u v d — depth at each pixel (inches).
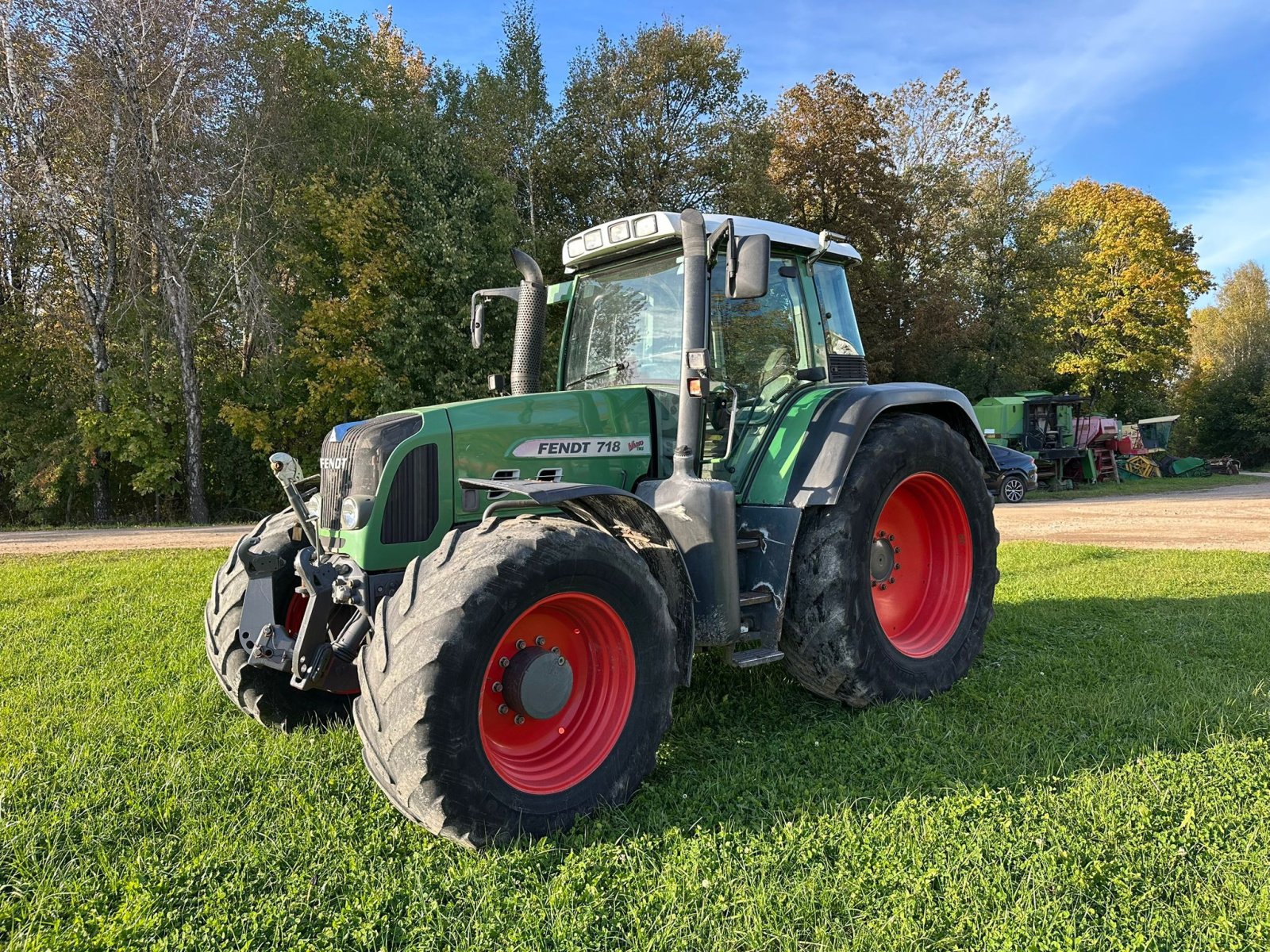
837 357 176.9
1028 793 109.6
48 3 598.9
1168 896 87.4
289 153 683.4
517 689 108.1
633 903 88.7
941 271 1063.0
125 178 625.3
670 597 123.6
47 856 98.4
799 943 80.5
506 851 99.3
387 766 98.1
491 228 738.8
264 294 666.8
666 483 131.6
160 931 84.5
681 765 127.4
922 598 169.9
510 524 111.5
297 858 98.0
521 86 860.6
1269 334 1823.3
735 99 881.5
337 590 118.0
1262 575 275.0
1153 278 1407.5
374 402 707.4
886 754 125.9
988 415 940.6
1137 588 255.0
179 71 631.2
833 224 968.3
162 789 116.3
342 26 790.5
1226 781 111.7
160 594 262.1
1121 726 134.2
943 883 89.8
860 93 944.3
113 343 710.5
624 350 160.1
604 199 874.8
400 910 88.5
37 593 263.6
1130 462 1116.5
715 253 145.6
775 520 141.7
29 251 718.5
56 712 148.7
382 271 696.4
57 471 660.7
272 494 784.9
